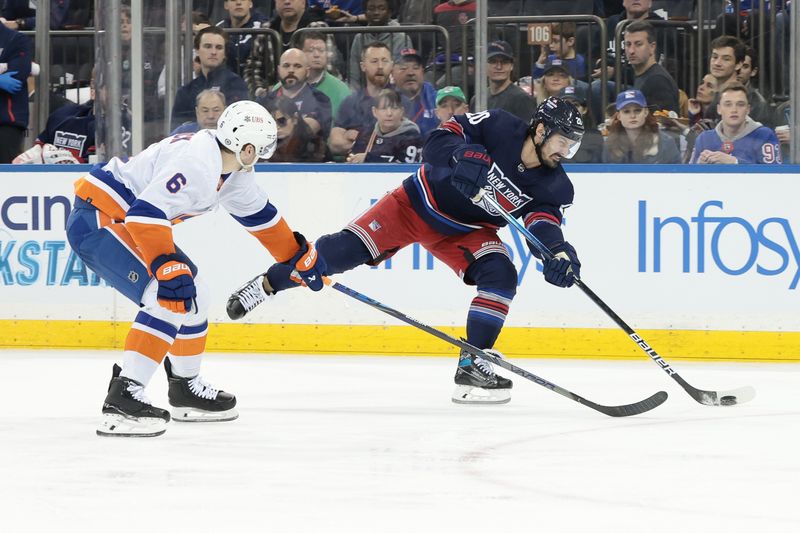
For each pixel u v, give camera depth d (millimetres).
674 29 12531
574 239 11531
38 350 11992
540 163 8648
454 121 8789
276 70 13125
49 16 14367
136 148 12469
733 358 11414
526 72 12734
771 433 7383
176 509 5141
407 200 9125
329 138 12750
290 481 5777
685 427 7621
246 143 7137
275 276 8242
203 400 7734
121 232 7277
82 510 5117
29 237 12125
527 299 11570
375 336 11727
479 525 4863
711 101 12203
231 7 13078
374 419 7930
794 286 11328
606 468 6172
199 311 7625
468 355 8789
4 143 13555
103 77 12406
